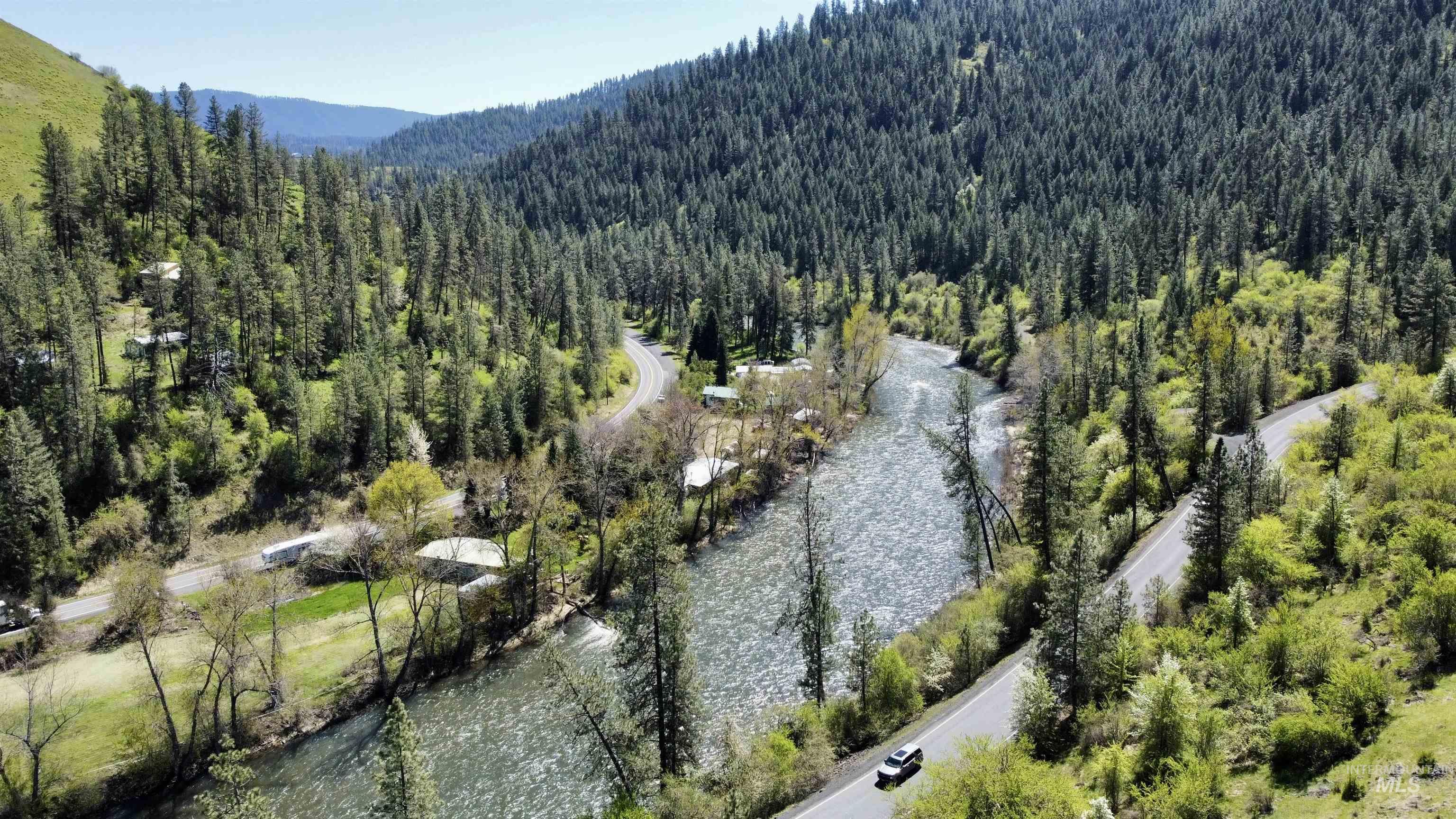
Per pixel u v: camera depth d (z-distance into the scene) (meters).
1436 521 41.75
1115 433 86.69
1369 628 38.66
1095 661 41.38
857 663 47.47
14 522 63.88
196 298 89.31
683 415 86.56
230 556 72.19
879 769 39.31
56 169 105.88
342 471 85.81
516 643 63.28
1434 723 28.25
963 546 73.62
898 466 96.81
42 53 162.62
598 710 40.81
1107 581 56.19
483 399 97.25
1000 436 104.00
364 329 105.94
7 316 77.88
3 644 57.31
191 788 48.16
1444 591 32.41
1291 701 32.88
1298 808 27.02
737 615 65.38
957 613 56.09
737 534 81.25
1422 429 63.59
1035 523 61.16
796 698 53.34
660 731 41.84
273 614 55.81
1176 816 28.33
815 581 51.03
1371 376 85.00
